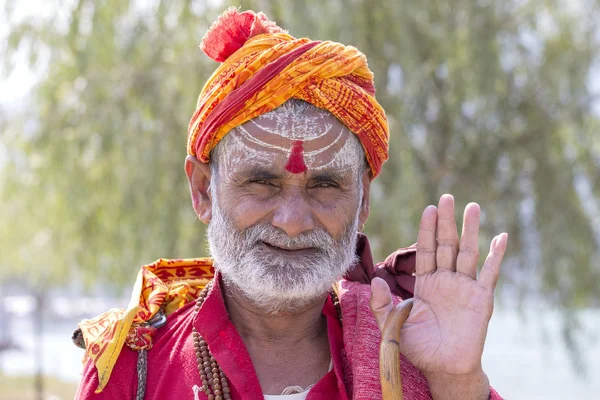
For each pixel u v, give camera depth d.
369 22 7.73
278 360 2.28
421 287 2.19
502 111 8.73
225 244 2.21
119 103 8.01
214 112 2.21
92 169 8.19
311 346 2.32
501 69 8.32
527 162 8.84
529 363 20.62
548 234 8.62
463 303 2.12
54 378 22.44
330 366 2.30
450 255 2.16
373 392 2.06
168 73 8.02
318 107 2.20
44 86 8.11
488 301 2.11
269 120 2.18
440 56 8.19
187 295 2.54
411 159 7.53
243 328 2.31
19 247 9.62
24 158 8.72
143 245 8.00
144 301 2.42
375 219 7.27
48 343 31.53
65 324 35.84
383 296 2.16
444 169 8.52
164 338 2.34
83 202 8.11
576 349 8.75
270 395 2.21
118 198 8.03
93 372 2.21
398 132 7.50
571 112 8.74
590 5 8.98
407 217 7.25
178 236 7.88
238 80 2.18
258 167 2.16
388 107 7.71
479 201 8.49
